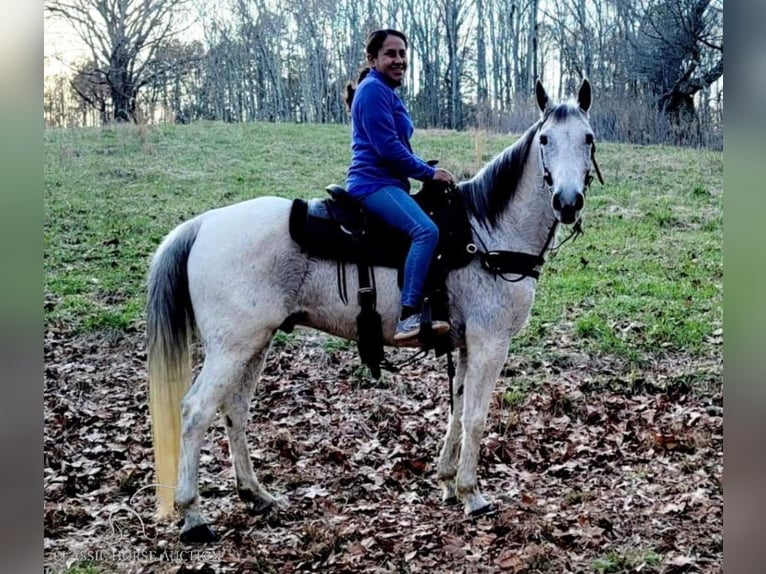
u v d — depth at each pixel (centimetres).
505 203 414
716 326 746
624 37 2242
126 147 1568
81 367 697
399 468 493
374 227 408
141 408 622
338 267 405
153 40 2339
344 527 410
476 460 421
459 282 413
